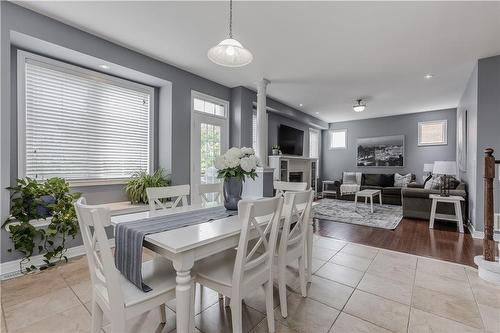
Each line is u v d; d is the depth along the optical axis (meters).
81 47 2.88
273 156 6.13
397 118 7.62
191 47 3.31
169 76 3.89
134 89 3.83
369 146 8.12
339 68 3.97
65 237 2.79
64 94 3.10
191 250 1.29
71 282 2.27
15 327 1.65
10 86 2.53
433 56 3.51
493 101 3.49
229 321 1.74
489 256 2.46
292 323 1.70
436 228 4.15
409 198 4.77
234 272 1.40
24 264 2.48
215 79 4.54
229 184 2.11
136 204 3.47
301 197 1.97
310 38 3.03
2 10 2.36
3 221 2.38
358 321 1.72
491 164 2.46
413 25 2.72
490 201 2.47
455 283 2.26
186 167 4.20
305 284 2.06
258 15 2.57
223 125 4.87
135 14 2.58
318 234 3.83
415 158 7.30
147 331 1.63
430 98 5.67
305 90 5.13
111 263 1.17
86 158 3.32
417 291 2.12
